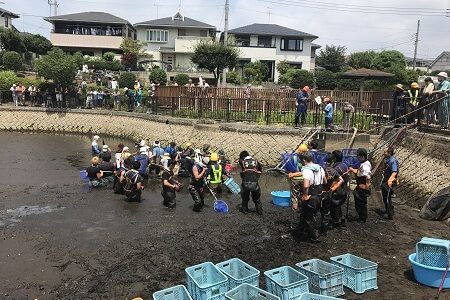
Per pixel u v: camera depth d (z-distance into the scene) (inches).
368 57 1888.5
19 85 1123.3
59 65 1122.0
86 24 1939.0
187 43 1836.9
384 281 272.1
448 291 257.3
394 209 445.1
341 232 367.2
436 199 404.8
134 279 276.8
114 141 945.5
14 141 896.3
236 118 785.6
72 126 1072.2
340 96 884.0
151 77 1414.9
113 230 366.6
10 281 274.7
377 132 644.1
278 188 549.6
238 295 226.5
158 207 441.4
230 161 704.4
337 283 249.9
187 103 865.5
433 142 476.7
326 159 508.4
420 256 277.4
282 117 759.7
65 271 289.1
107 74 1428.4
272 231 370.3
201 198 436.8
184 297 231.3
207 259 309.0
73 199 462.9
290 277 257.9
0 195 474.9
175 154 582.6
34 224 378.3
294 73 1562.5
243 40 1863.9
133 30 2165.4
